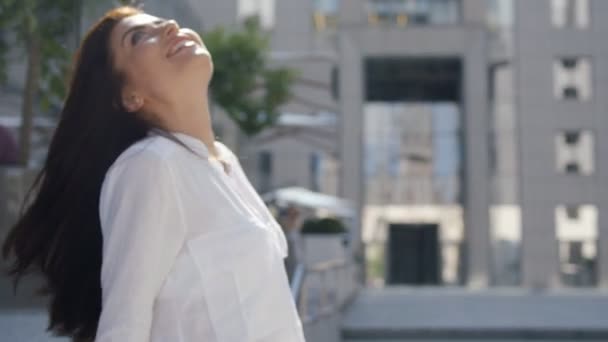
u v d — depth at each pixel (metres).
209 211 1.55
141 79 1.68
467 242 36.19
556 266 36.00
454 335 13.16
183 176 1.54
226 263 1.53
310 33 37.03
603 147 36.41
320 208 24.30
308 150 36.47
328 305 11.53
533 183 36.25
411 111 37.28
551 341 13.11
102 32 1.73
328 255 13.55
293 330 1.59
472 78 36.94
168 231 1.50
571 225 36.25
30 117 9.25
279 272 1.61
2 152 9.84
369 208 36.91
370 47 37.12
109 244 1.51
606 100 36.66
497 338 13.23
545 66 36.91
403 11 37.38
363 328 13.07
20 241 1.74
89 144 1.69
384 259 36.59
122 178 1.53
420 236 37.06
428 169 37.12
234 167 1.79
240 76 21.11
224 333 1.50
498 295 16.92
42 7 8.02
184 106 1.70
